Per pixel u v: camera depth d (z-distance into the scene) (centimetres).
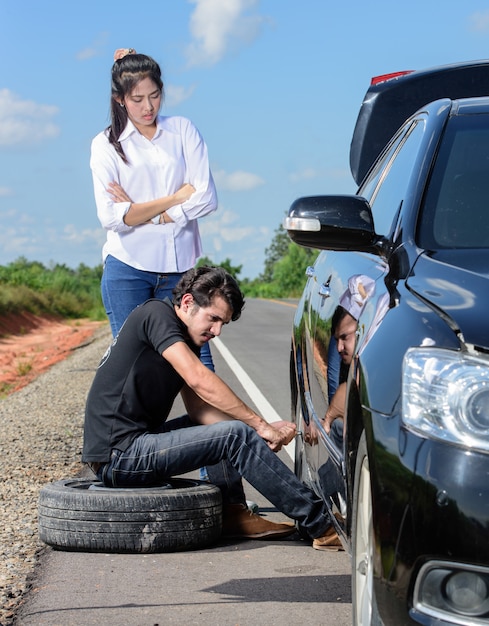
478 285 315
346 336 401
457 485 276
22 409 1153
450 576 278
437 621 278
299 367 579
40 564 503
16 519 595
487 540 271
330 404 439
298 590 452
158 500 516
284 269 8662
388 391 304
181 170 625
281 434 537
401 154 464
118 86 606
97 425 543
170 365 535
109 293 635
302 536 545
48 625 409
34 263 8131
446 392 286
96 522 515
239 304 534
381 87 644
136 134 620
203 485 545
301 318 581
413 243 367
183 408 1066
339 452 411
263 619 413
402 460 287
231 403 528
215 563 500
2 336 3572
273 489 517
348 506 368
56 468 750
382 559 291
